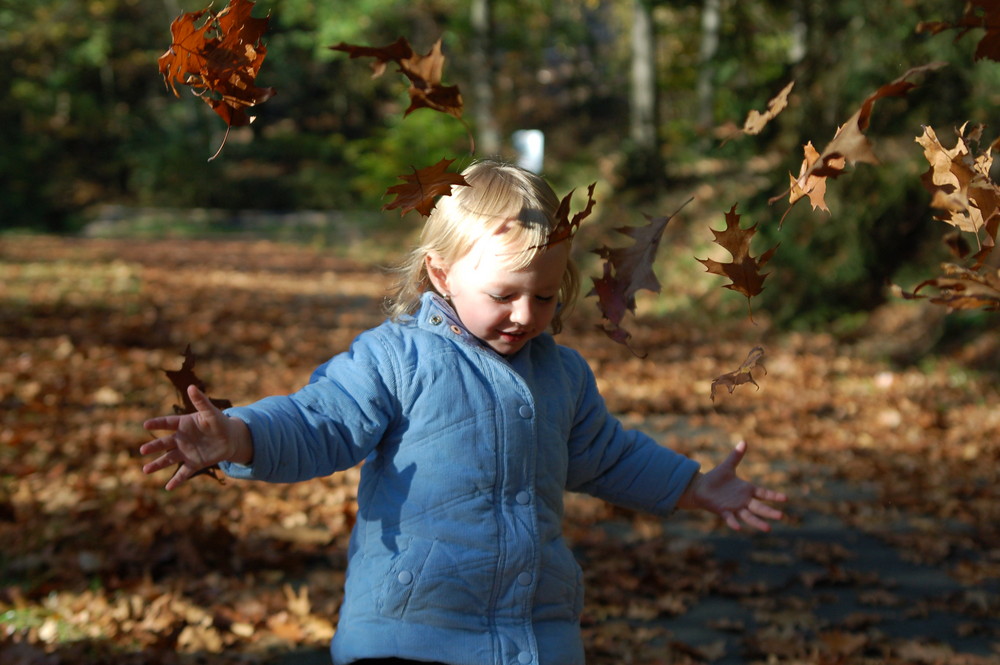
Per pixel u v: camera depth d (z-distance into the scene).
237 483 5.38
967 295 1.62
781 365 9.24
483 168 2.05
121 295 13.11
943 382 8.37
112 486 5.15
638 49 22.05
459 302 2.05
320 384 2.03
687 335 10.89
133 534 4.45
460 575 1.94
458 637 1.92
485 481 1.99
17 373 7.61
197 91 1.59
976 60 1.46
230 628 3.70
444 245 2.04
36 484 5.12
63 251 20.36
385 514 1.99
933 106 9.56
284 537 4.65
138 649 3.42
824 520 5.23
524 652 1.93
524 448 2.03
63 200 30.92
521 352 2.15
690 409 7.72
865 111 1.35
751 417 7.41
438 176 1.55
